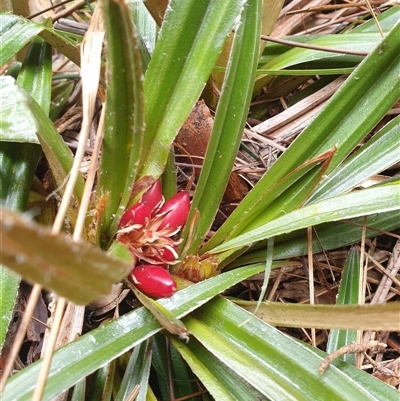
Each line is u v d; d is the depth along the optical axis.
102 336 0.22
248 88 0.26
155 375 0.29
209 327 0.25
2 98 0.23
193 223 0.26
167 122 0.26
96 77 0.23
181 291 0.24
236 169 0.33
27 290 0.30
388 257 0.33
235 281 0.25
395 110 0.37
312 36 0.39
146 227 0.25
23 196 0.27
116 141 0.23
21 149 0.27
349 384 0.21
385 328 0.19
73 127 0.37
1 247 0.12
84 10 0.44
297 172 0.28
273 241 0.28
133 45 0.19
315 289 0.32
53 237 0.12
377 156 0.28
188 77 0.26
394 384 0.28
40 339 0.29
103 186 0.25
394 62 0.27
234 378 0.24
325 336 0.31
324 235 0.30
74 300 0.15
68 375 0.20
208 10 0.25
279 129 0.36
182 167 0.34
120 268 0.14
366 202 0.24
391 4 0.37
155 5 0.32
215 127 0.25
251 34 0.26
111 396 0.26
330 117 0.27
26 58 0.30
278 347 0.23
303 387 0.22
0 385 0.17
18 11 0.36
